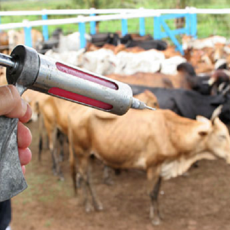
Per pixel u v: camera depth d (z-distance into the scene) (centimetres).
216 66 899
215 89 691
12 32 1217
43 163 632
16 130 67
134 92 581
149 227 442
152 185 440
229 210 473
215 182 547
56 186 548
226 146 424
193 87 690
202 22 1582
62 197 516
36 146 705
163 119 427
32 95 589
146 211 477
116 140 431
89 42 1089
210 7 1628
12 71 67
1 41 1202
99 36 1164
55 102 536
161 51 935
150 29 1576
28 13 707
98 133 439
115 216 468
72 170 490
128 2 1702
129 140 428
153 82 677
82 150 463
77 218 465
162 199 504
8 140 66
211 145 428
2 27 585
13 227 442
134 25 1638
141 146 429
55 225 449
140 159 439
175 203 493
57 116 539
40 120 604
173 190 527
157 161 431
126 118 431
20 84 67
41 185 552
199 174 575
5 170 66
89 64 841
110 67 855
